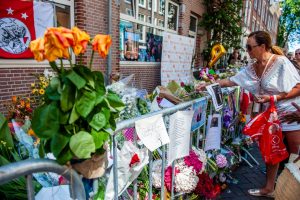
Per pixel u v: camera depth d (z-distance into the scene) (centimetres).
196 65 1143
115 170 145
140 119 163
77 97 97
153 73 857
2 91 445
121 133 174
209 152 305
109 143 135
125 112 211
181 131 212
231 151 347
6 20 443
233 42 1190
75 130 100
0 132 134
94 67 570
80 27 564
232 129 362
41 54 91
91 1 579
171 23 955
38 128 96
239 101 397
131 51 756
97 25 603
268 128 260
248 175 352
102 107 106
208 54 1141
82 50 98
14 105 367
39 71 498
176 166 229
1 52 441
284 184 188
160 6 875
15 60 460
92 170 111
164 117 198
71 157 99
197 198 255
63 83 96
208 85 290
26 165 86
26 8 464
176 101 252
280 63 253
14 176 82
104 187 144
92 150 98
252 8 2328
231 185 321
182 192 230
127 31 733
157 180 212
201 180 256
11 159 140
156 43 866
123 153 158
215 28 1149
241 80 294
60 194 125
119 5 659
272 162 264
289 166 188
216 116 290
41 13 489
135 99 229
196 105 246
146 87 827
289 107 263
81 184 110
